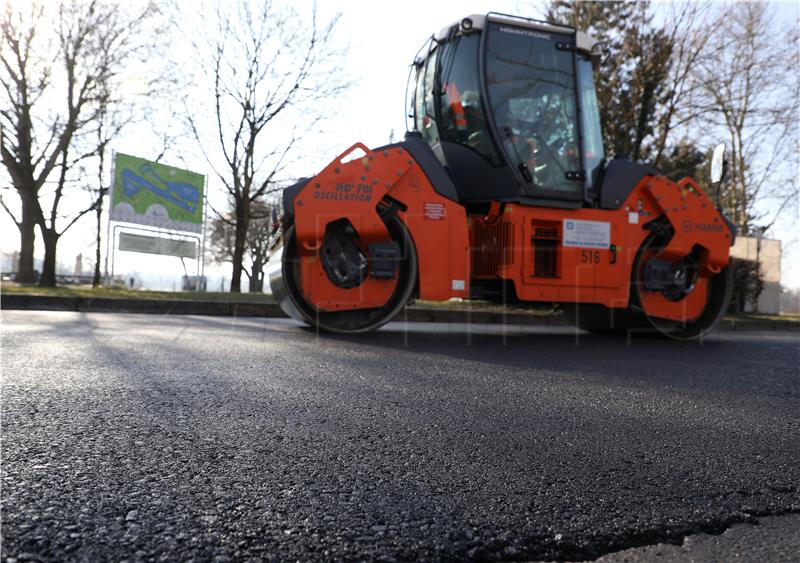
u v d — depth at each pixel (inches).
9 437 56.6
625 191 224.4
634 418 78.7
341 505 42.3
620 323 252.7
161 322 218.8
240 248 650.8
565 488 48.3
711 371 132.2
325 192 191.2
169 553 33.4
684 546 37.7
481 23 217.8
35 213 604.1
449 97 221.6
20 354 112.2
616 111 573.3
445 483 48.4
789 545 38.2
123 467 49.1
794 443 67.9
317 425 67.1
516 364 134.0
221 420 67.4
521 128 212.7
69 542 34.3
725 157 227.9
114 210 582.2
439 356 144.9
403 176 200.1
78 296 337.1
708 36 551.8
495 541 37.0
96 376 91.7
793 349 199.2
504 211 208.1
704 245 231.0
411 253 199.0
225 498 42.8
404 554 34.7
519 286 206.5
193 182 634.2
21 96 582.2
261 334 182.5
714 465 57.2
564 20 587.8
